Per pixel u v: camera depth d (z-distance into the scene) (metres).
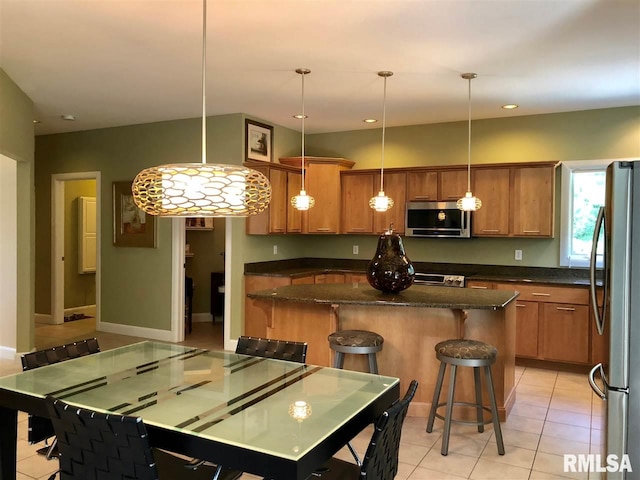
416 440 3.36
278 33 3.35
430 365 3.75
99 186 6.68
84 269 8.04
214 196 2.05
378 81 4.41
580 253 5.48
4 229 5.26
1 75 4.19
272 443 1.65
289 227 6.10
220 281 7.30
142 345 3.03
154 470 1.66
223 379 2.34
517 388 4.50
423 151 6.21
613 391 2.22
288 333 3.99
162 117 5.93
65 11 3.04
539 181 5.34
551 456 3.14
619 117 5.26
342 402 2.04
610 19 3.10
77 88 4.69
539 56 3.77
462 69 4.08
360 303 3.57
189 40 3.49
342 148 6.69
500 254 5.82
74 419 1.72
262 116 5.83
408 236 5.98
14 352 5.18
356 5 2.93
